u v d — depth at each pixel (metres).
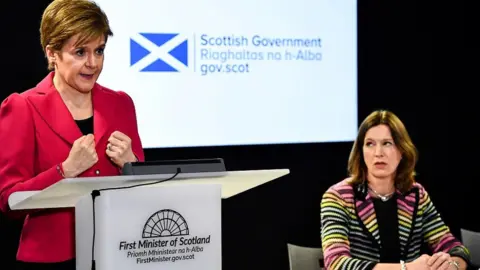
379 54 5.31
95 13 2.40
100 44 2.43
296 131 4.96
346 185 3.57
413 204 3.56
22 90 4.45
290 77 4.94
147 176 2.00
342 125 5.09
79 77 2.42
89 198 2.01
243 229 5.17
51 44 2.39
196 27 4.71
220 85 4.78
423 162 5.46
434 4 5.43
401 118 5.38
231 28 4.79
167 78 4.65
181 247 2.04
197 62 4.72
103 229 1.96
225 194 2.44
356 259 3.29
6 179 2.38
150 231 2.00
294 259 3.81
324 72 5.03
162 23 4.63
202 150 4.85
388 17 5.33
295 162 5.15
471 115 5.53
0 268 4.55
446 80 5.47
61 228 2.41
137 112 4.59
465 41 5.50
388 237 3.47
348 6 5.07
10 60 4.42
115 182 1.96
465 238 4.21
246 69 4.84
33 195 1.96
